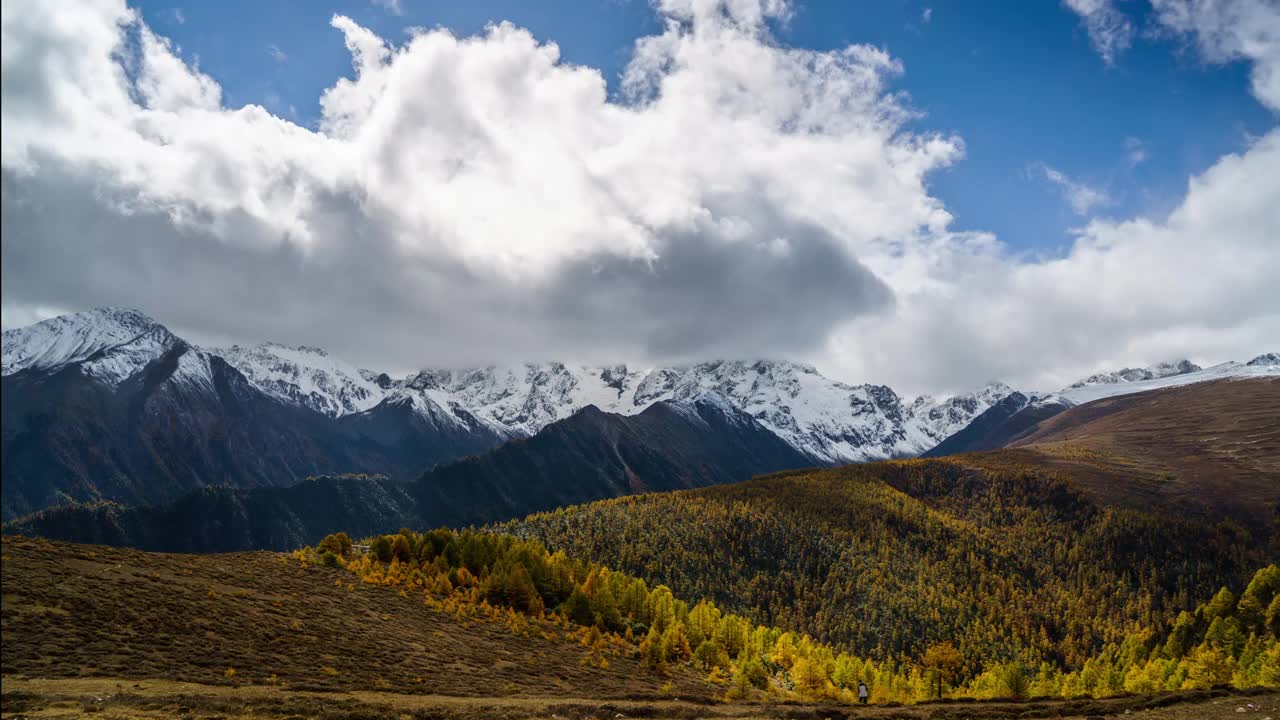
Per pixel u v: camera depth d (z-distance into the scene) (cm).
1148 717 6812
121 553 9694
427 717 6306
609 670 10956
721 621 17588
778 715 7738
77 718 4997
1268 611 18050
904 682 14925
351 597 10888
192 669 6662
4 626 6462
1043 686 15425
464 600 13000
